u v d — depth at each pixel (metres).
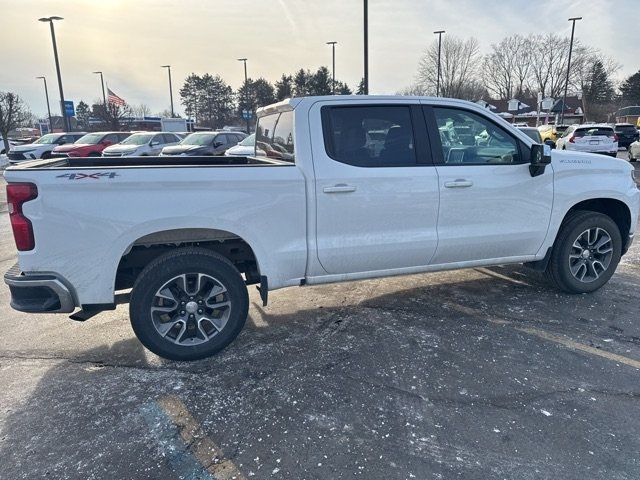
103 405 2.95
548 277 4.70
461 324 4.03
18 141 38.97
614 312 4.25
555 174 4.28
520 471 2.33
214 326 3.49
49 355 3.64
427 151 3.86
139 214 3.14
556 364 3.34
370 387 3.09
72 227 3.04
